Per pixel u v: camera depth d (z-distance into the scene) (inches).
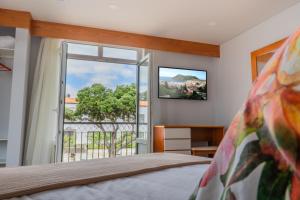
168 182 37.2
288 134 13.4
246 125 16.4
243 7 120.7
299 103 13.6
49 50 137.8
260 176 13.9
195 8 122.5
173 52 163.8
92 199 29.5
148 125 145.7
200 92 168.2
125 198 30.0
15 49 121.8
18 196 30.5
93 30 144.5
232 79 159.6
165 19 134.6
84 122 193.8
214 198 16.6
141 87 166.7
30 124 129.9
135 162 51.4
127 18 133.5
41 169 44.4
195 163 52.9
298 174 12.4
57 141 128.3
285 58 16.4
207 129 166.6
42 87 133.9
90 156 194.1
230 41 163.6
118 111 202.2
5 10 122.6
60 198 29.9
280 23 125.1
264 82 17.1
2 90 129.6
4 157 126.8
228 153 17.0
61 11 125.6
